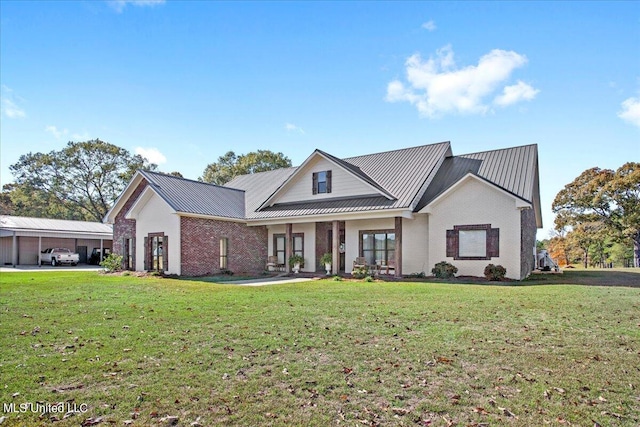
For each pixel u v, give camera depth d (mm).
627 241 36125
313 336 7055
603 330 7297
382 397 4523
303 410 4207
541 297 11078
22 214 52781
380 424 3924
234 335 7129
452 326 7723
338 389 4742
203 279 18422
